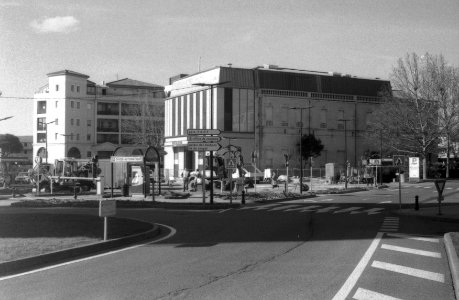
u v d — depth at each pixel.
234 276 9.27
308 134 81.75
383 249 12.47
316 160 82.62
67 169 46.41
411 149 68.75
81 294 7.92
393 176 65.56
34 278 9.15
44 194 39.47
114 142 107.38
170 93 88.12
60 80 102.69
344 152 85.44
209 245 13.34
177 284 8.62
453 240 12.98
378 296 7.80
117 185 46.59
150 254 11.88
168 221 20.30
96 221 17.91
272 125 79.62
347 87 86.06
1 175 57.88
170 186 55.16
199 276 9.28
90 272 9.70
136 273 9.58
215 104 76.56
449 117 66.25
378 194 41.59
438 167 74.56
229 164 30.22
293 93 81.44
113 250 12.56
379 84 89.00
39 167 41.81
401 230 16.73
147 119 97.69
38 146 104.44
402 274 9.46
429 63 67.31
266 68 82.69
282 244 13.46
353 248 12.66
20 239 13.23
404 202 32.25
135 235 14.34
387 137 68.50
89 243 12.54
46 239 13.24
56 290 8.20
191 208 27.62
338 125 85.12
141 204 28.92
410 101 67.38
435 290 8.24
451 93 66.50
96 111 106.31
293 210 25.80
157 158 36.84
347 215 22.77
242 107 78.19
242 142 77.75
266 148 78.94
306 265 10.35
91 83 107.12
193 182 43.78
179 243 13.79
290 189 46.88
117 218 19.39
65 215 20.25
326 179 62.91
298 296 7.78
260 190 45.69
